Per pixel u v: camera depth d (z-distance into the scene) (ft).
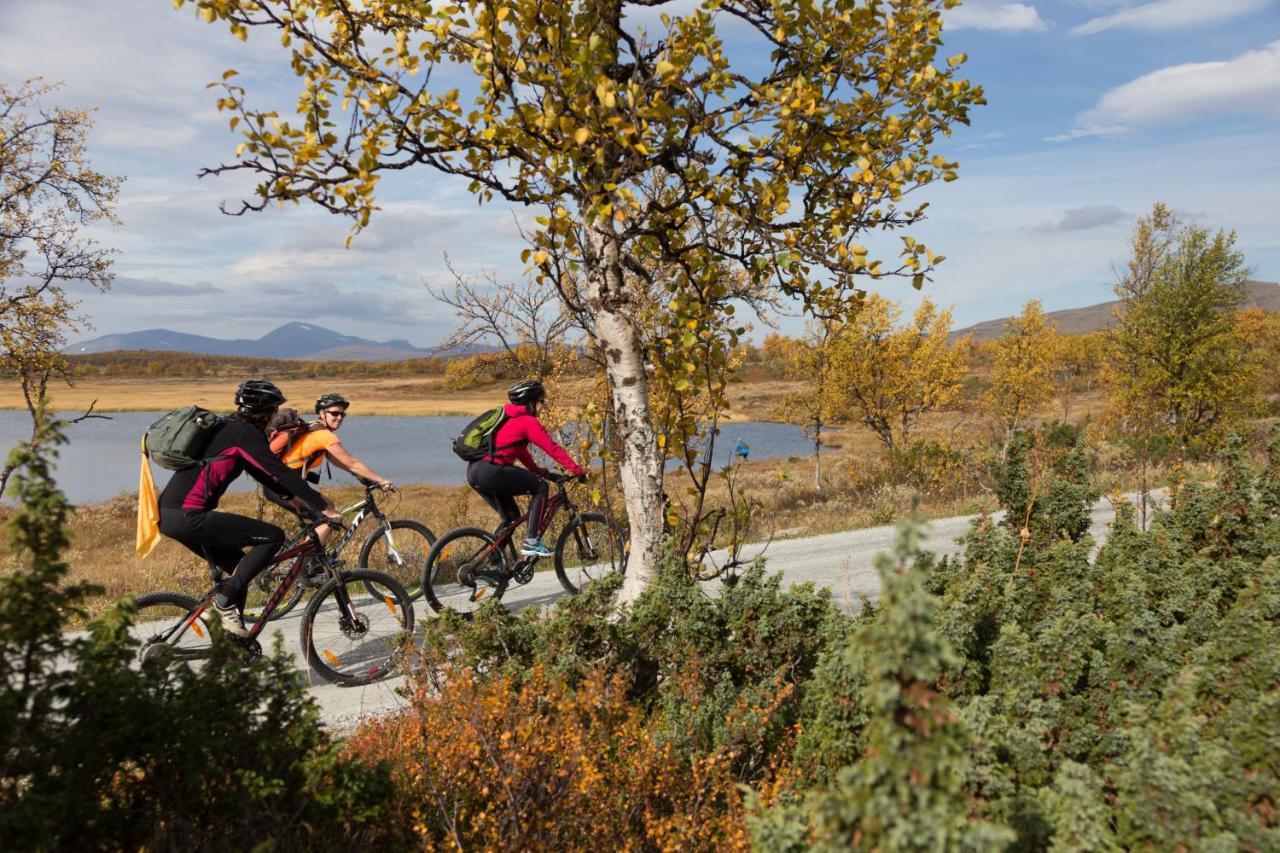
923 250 14.23
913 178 14.64
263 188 13.16
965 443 85.92
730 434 225.97
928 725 5.02
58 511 6.97
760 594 12.79
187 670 8.46
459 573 22.77
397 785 9.41
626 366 15.57
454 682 10.36
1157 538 14.75
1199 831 6.54
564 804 9.00
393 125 13.57
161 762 7.81
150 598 16.72
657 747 10.19
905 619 5.04
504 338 41.86
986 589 11.89
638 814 9.39
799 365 85.81
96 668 7.59
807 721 10.45
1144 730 7.25
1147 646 9.43
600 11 13.83
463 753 9.34
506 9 12.28
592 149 13.73
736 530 16.61
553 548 25.77
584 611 12.71
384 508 79.30
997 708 9.06
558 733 9.63
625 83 14.61
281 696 8.66
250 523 16.47
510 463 23.03
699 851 8.76
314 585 19.02
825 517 51.34
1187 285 78.02
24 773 6.87
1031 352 104.63
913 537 5.21
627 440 15.69
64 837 7.02
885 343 83.30
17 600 6.83
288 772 8.27
